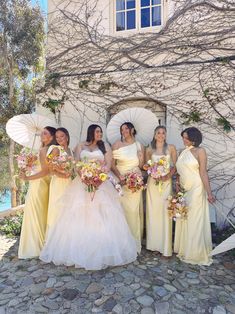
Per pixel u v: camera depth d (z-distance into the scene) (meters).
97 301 3.19
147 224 4.57
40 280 3.64
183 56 5.84
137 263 4.10
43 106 6.74
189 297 3.32
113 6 6.44
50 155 4.12
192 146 4.32
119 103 6.42
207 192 4.21
